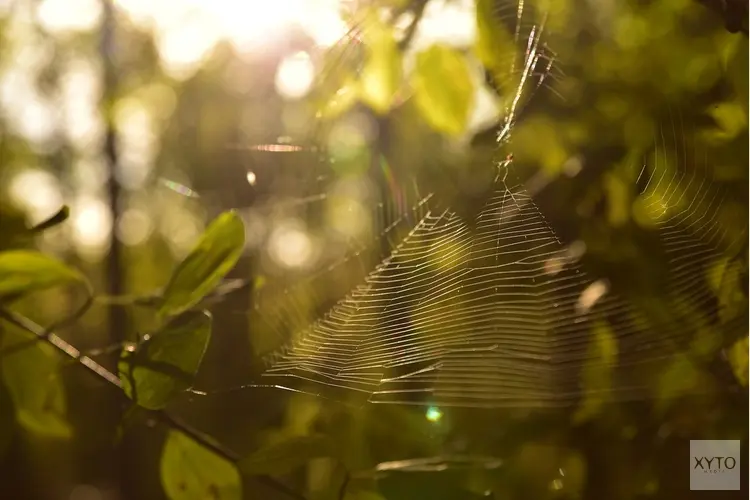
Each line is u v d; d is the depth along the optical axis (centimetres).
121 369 62
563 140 80
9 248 67
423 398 75
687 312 76
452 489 68
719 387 77
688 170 76
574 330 78
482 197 79
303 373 70
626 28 80
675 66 78
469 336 77
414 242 79
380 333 74
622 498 78
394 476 68
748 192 74
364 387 70
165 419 67
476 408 77
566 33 79
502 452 77
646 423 79
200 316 63
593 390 78
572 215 79
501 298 78
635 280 77
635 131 79
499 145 79
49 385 69
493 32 73
